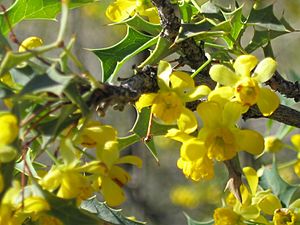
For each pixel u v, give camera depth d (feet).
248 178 0.68
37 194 0.49
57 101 0.47
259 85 0.59
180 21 0.61
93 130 0.52
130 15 0.69
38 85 0.45
